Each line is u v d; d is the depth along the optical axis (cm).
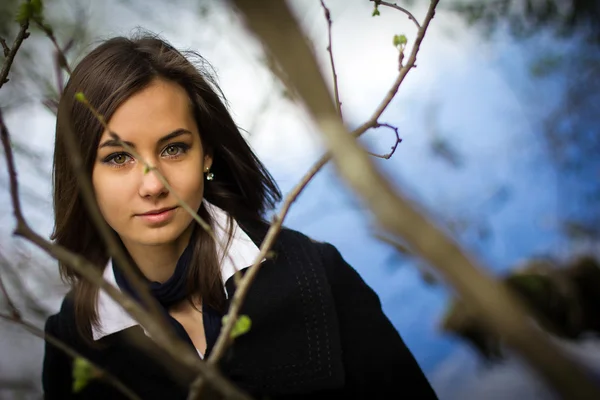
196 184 115
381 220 31
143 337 127
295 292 128
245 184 136
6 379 199
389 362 135
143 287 53
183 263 124
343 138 32
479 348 231
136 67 111
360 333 135
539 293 220
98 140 112
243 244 130
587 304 221
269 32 31
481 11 225
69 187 124
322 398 129
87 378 65
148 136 111
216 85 135
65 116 55
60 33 152
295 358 125
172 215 113
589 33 234
